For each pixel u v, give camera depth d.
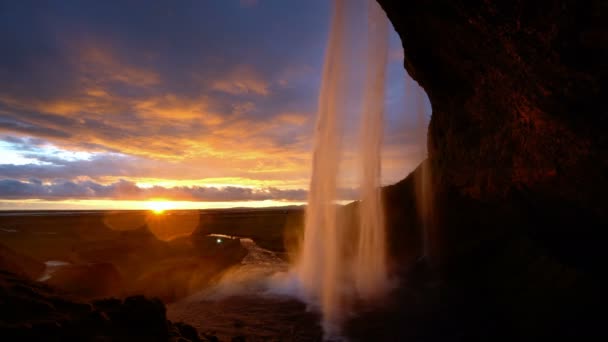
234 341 5.80
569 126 5.53
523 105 6.49
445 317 7.11
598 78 4.61
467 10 5.93
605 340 4.71
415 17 7.61
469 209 9.85
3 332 2.81
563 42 4.75
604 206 5.47
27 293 3.76
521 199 7.64
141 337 3.86
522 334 5.79
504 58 6.12
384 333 6.57
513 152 7.48
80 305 3.93
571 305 5.43
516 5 5.05
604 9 4.17
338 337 6.44
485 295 7.59
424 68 9.77
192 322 7.39
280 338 6.38
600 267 5.61
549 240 6.94
